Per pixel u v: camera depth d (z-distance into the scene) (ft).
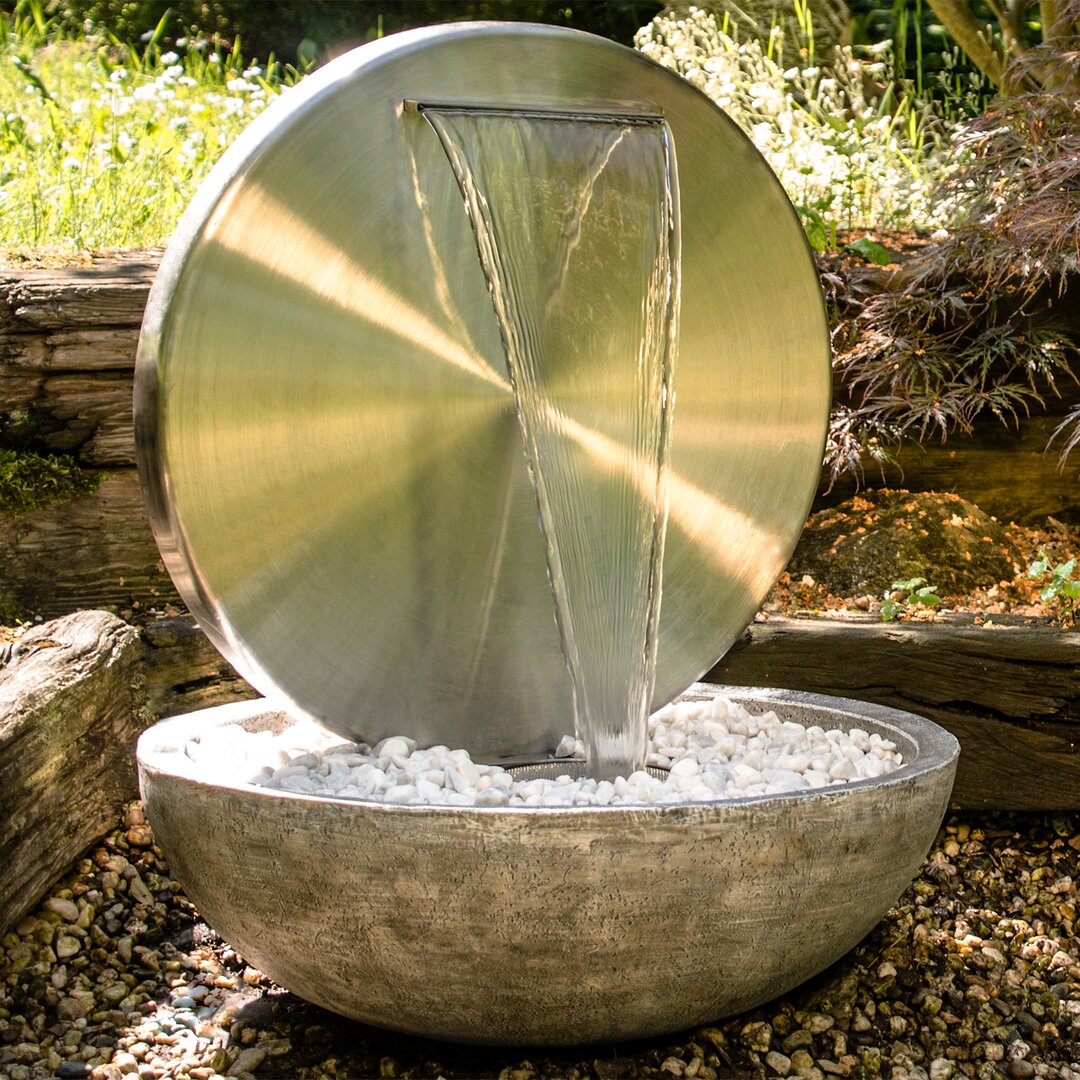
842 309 14.96
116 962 9.63
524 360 9.04
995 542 14.12
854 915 8.04
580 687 9.57
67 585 12.65
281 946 7.75
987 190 14.23
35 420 12.50
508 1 27.66
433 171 8.81
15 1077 8.14
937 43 25.70
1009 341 14.12
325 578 9.03
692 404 10.28
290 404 8.61
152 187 16.74
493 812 7.12
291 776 8.88
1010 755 11.48
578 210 9.17
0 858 8.96
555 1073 8.28
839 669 11.70
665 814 7.22
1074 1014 9.40
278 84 23.59
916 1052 8.89
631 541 9.85
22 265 13.34
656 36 22.35
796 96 22.93
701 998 7.78
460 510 9.50
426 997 7.59
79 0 28.58
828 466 14.58
